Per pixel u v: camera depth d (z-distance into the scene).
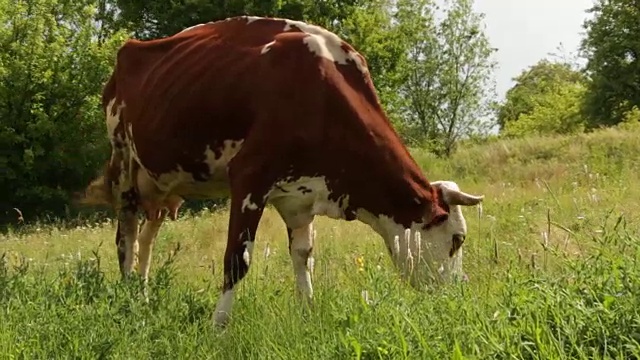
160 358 4.43
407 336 3.59
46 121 27.58
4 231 22.56
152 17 31.47
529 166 20.19
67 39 29.64
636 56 44.97
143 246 7.49
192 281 6.97
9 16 28.34
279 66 5.70
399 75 33.44
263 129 5.60
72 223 20.97
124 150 7.23
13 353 4.29
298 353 3.93
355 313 4.06
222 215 16.55
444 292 4.59
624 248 4.42
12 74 27.86
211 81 5.94
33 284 5.95
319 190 5.79
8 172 27.72
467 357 3.28
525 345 3.23
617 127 23.39
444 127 42.28
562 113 48.91
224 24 6.38
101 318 4.82
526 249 6.90
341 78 5.81
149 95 6.50
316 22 31.02
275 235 11.96
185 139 6.11
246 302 5.39
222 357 4.41
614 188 12.03
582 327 3.36
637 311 3.33
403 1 39.81
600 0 45.53
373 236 9.84
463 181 20.61
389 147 5.85
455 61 41.41
